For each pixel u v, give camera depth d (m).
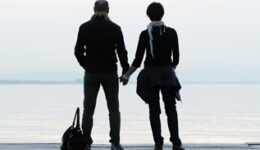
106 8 9.89
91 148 10.90
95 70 9.80
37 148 10.90
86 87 9.94
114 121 10.01
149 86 9.81
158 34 9.73
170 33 9.80
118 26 9.87
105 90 9.95
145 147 11.10
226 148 11.02
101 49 9.77
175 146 9.85
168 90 9.81
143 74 9.91
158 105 9.88
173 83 9.70
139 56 9.80
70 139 9.31
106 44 9.77
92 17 9.91
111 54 9.84
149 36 9.73
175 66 9.93
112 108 10.01
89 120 10.02
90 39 9.79
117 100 10.02
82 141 9.33
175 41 9.84
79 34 9.87
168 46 9.77
